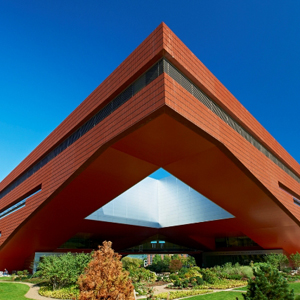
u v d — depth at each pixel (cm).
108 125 1841
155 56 1560
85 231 3591
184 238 4459
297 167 3525
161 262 4234
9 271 3391
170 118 1534
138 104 1612
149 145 1825
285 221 2778
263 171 2369
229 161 2006
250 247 3919
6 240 2980
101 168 2058
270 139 2825
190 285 2200
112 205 3806
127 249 4716
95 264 722
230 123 2153
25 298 1652
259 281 830
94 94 2141
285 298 806
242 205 2605
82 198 2389
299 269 3014
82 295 659
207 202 3734
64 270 1892
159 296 1695
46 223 2712
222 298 1582
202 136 1734
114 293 672
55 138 2673
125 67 1838
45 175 2631
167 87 1474
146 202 4403
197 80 1775
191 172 2205
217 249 4444
